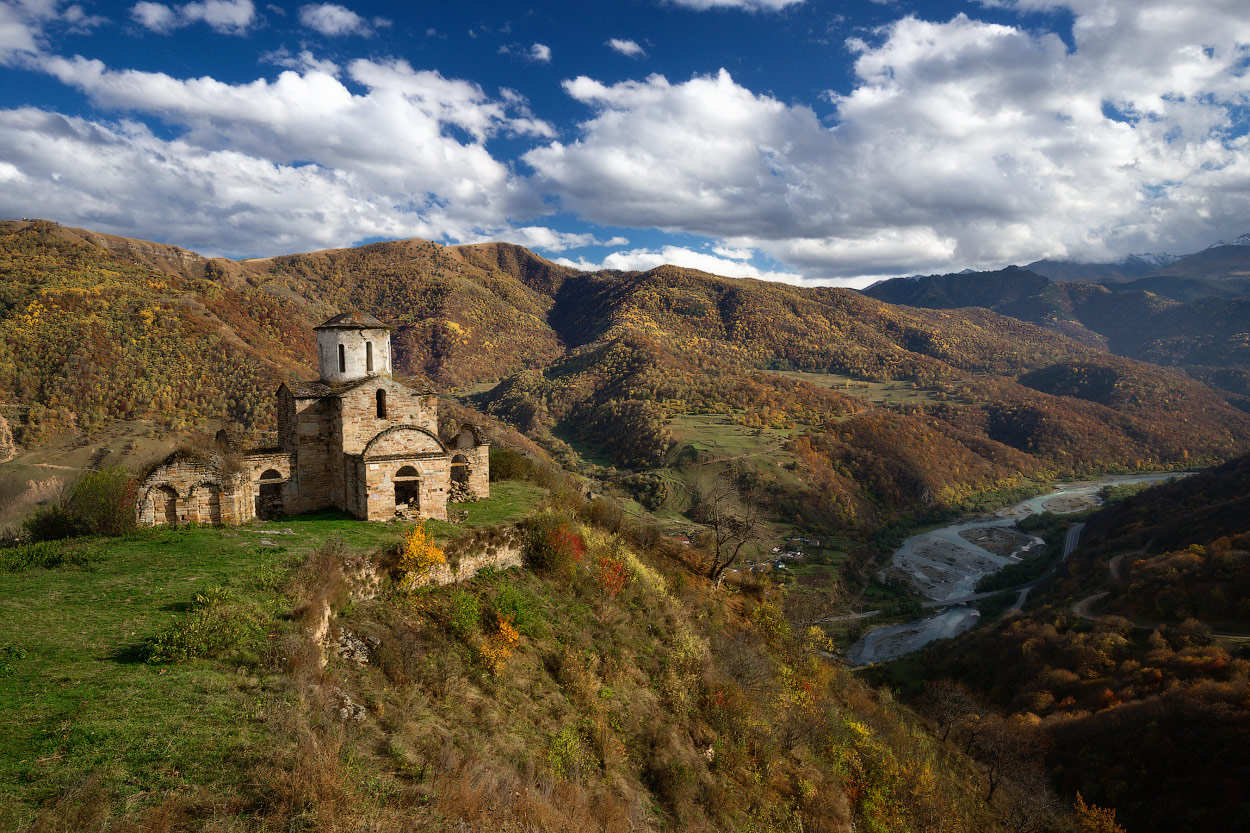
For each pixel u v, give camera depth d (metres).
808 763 27.11
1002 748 41.34
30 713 11.35
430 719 16.42
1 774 9.62
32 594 16.98
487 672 20.39
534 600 26.27
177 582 18.17
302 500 29.52
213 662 14.21
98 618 15.61
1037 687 59.81
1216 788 38.91
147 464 26.22
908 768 31.95
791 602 49.53
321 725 13.32
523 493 36.72
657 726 22.88
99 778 9.82
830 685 39.78
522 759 16.97
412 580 22.61
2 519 66.00
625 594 30.88
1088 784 43.69
